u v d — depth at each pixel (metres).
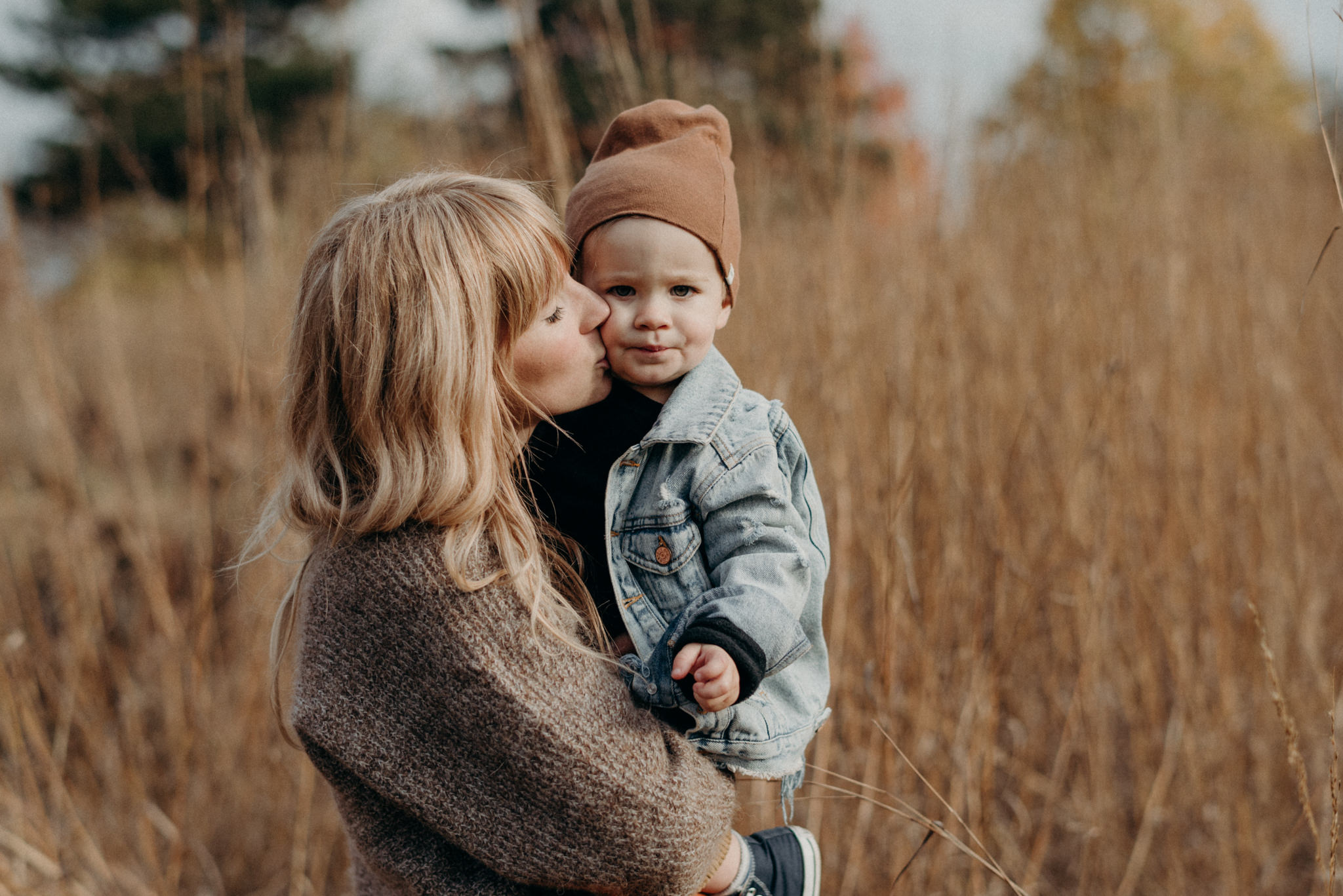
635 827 0.94
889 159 2.50
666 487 1.05
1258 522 2.34
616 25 2.22
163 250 5.75
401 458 0.95
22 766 2.18
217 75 7.07
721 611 0.95
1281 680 2.25
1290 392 2.41
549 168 1.81
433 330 0.95
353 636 0.96
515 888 0.99
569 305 1.04
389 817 1.02
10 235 2.51
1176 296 2.51
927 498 2.02
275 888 2.42
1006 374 2.48
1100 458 2.27
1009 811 2.40
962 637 2.06
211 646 2.70
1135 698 2.36
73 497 2.63
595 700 0.95
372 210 1.02
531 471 1.11
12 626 2.46
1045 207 2.83
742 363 2.23
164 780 2.51
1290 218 3.40
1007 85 2.70
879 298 2.38
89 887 2.15
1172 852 2.09
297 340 1.03
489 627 0.94
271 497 1.11
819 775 1.88
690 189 1.05
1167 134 2.96
